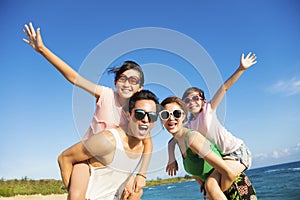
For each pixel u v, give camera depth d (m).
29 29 3.04
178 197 19.75
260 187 29.19
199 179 3.97
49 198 18.78
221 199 3.38
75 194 2.82
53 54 3.08
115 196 3.25
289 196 21.69
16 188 20.80
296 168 53.34
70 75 3.07
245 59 3.86
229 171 3.36
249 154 3.76
